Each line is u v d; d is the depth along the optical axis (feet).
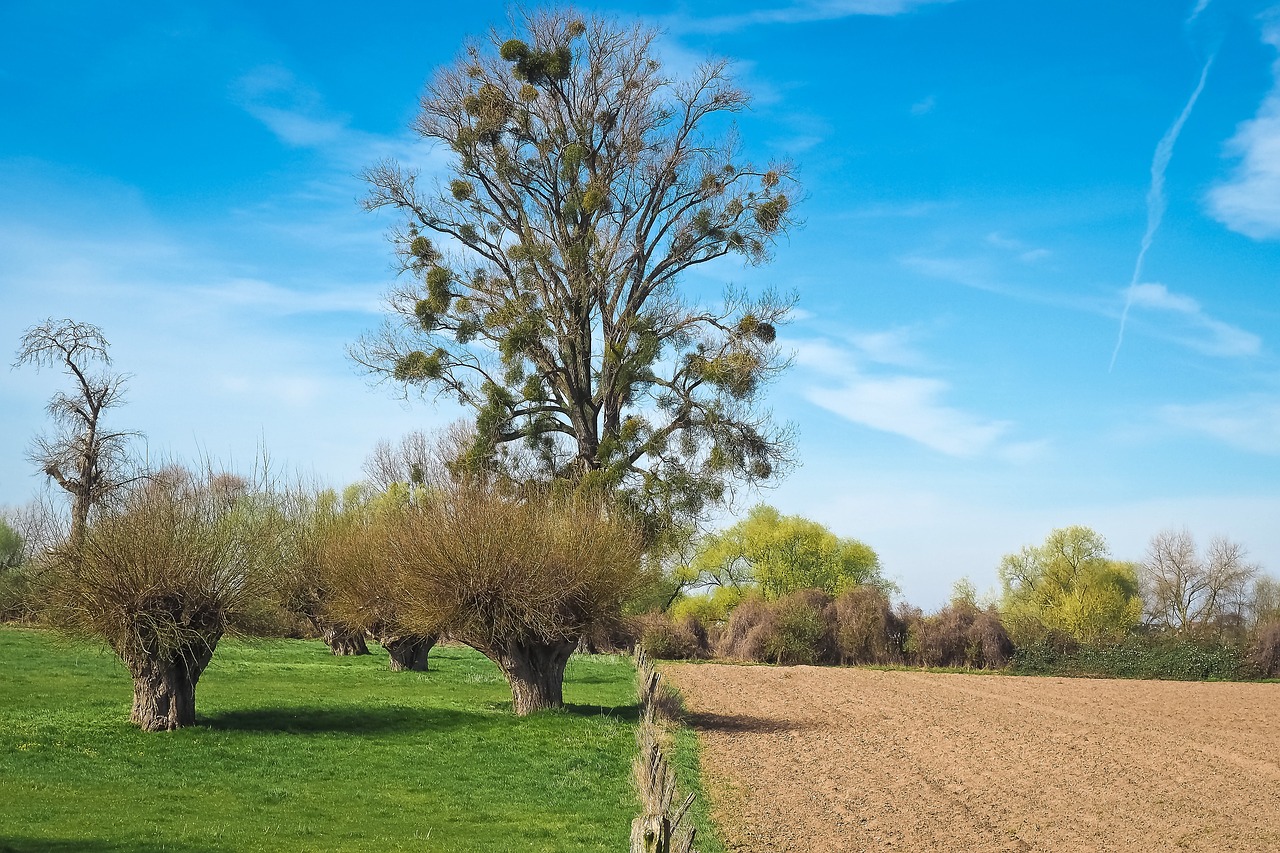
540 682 83.97
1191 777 65.87
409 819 49.29
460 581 80.64
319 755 64.08
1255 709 111.24
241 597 69.82
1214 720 99.55
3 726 66.69
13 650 116.16
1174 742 82.58
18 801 48.39
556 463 150.00
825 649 174.50
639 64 155.74
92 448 156.87
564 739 71.87
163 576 67.05
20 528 154.81
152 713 68.80
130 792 51.98
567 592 81.46
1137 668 164.14
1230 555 254.88
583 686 113.39
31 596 70.44
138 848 41.06
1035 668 167.84
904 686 131.85
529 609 79.82
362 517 120.88
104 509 71.31
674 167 156.25
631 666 146.00
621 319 154.10
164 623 66.54
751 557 240.73
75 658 111.04
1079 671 166.40
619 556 85.51
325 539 120.37
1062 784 62.39
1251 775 67.10
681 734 77.56
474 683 112.06
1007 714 101.19
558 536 83.61
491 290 153.48
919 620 175.32
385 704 87.35
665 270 158.40
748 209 154.30
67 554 68.13
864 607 175.32
